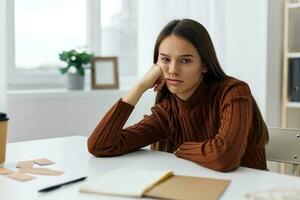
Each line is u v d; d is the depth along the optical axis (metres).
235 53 2.50
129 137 1.33
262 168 1.32
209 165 1.09
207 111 1.31
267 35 2.31
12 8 2.34
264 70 2.34
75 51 2.40
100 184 0.92
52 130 2.35
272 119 2.39
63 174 1.05
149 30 2.67
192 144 1.21
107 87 2.55
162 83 1.34
